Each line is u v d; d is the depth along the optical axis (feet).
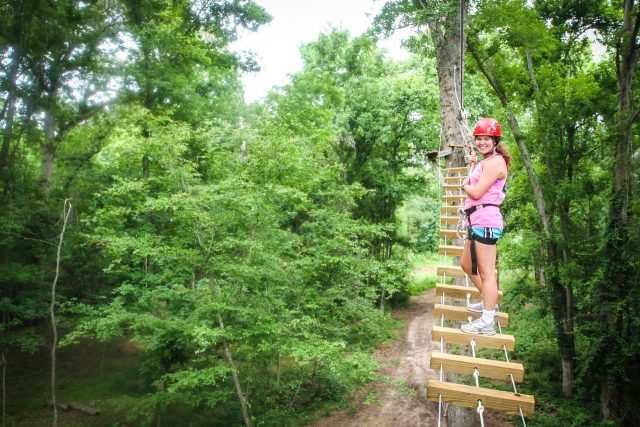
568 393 47.80
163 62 53.57
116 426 36.27
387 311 86.12
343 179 75.61
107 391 43.32
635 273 38.96
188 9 59.26
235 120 60.44
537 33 40.34
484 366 11.50
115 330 33.47
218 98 65.31
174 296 34.60
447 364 11.82
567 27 50.14
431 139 82.48
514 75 48.21
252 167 35.47
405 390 47.93
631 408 38.11
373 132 78.18
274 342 32.22
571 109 46.37
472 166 16.14
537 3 50.49
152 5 55.83
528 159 48.57
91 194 49.62
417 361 59.57
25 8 44.16
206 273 32.60
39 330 49.67
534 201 55.72
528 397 10.46
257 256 31.96
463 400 11.00
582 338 46.47
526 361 57.00
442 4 29.35
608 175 48.26
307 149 39.81
